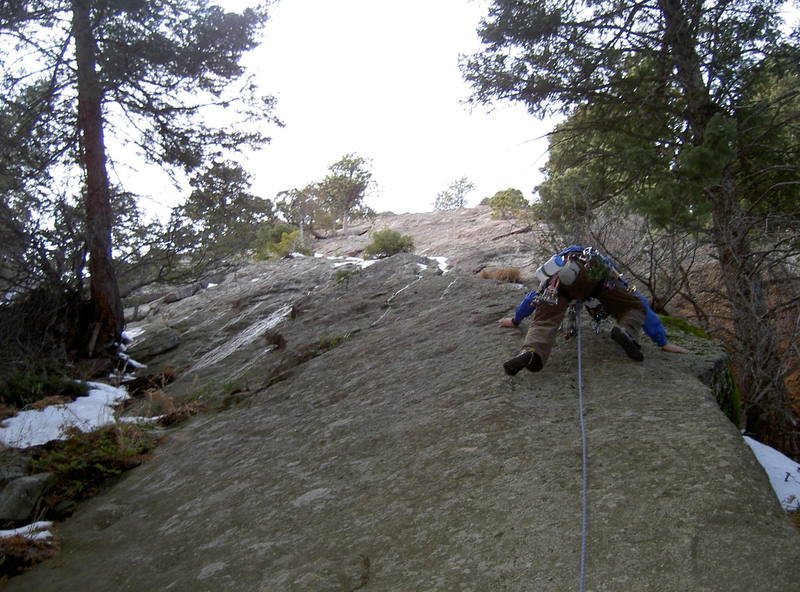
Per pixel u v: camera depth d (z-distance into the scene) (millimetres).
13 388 9055
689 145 8578
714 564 2545
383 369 6641
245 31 12445
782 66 8523
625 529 2859
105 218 12078
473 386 5016
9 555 4836
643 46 9344
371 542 3375
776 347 6863
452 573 2861
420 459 4125
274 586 3260
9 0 10086
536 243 11281
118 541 4844
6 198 11109
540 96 9914
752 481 3100
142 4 11586
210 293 16375
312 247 27000
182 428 7438
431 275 10914
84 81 11352
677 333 5719
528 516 3131
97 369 11195
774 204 9117
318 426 5656
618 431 3777
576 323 5137
